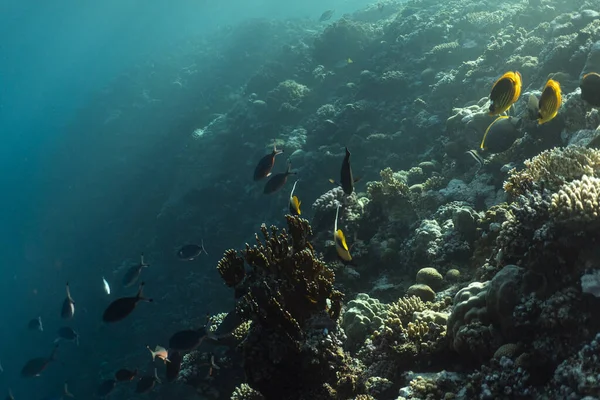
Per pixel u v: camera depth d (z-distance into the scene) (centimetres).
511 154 905
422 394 494
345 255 462
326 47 2456
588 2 1377
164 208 2508
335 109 2059
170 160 3020
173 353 778
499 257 580
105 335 2425
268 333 508
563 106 837
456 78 1525
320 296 511
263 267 527
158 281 2341
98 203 3388
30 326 1415
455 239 795
